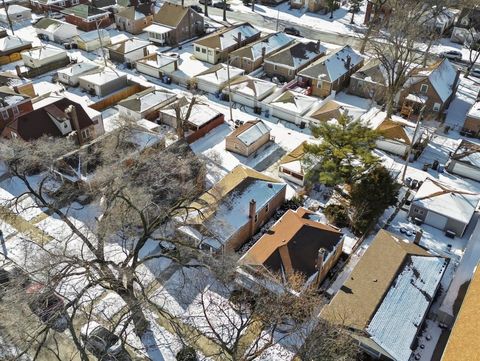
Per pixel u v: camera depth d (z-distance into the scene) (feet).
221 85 208.13
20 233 135.64
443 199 140.67
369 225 136.98
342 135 141.08
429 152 176.76
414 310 106.73
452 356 83.61
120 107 189.78
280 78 226.79
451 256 131.54
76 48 256.52
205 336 97.91
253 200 128.88
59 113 165.17
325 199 151.23
